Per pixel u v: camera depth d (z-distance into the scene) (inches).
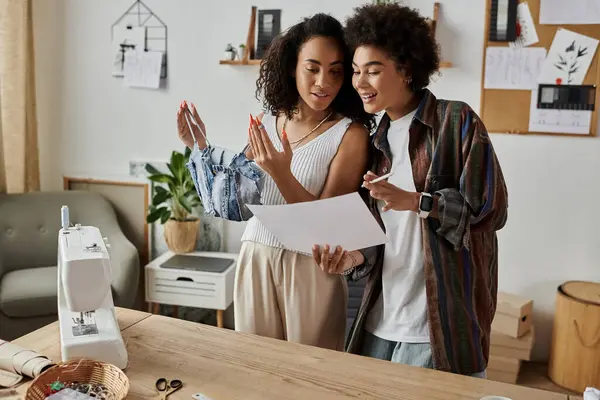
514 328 113.7
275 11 128.2
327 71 64.9
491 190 60.0
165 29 136.6
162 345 58.1
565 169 118.0
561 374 114.0
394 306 66.0
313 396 49.3
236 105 134.5
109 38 140.8
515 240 123.0
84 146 146.8
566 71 114.6
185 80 137.1
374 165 68.4
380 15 59.9
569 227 119.6
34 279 121.0
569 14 112.9
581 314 109.5
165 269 124.8
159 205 139.3
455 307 62.7
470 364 63.1
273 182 68.7
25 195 134.7
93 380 49.9
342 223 59.8
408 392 50.3
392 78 61.1
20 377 50.8
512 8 115.5
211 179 69.7
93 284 53.5
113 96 142.7
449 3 119.0
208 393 49.5
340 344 71.6
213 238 138.1
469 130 61.3
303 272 67.8
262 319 70.9
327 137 68.0
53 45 144.7
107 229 135.0
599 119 114.5
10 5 135.5
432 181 62.2
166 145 140.9
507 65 117.1
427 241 62.2
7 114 138.1
